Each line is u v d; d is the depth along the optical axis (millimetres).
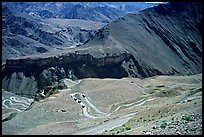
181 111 41438
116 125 59938
